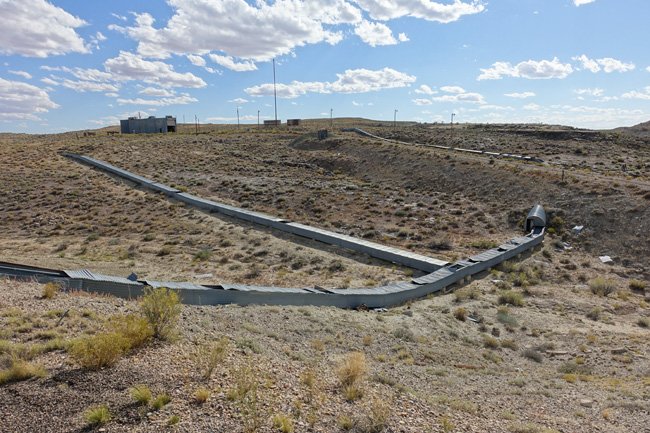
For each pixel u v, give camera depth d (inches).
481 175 1942.7
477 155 2411.4
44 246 1223.5
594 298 960.9
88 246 1245.7
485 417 365.4
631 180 1641.2
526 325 798.5
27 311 460.4
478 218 1515.7
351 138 3181.6
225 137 3656.5
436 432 304.7
